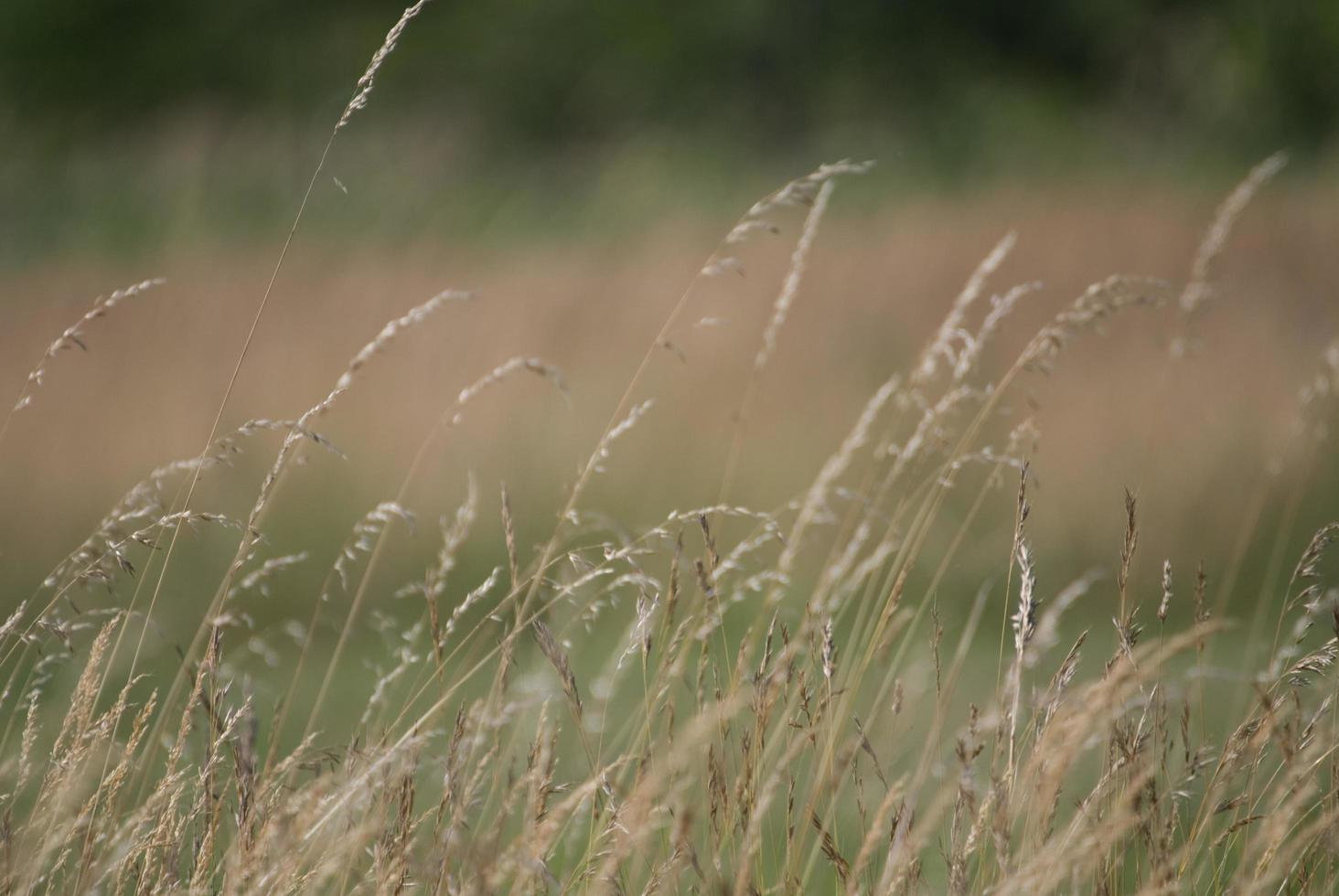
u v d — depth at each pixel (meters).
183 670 4.17
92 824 3.74
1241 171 45.50
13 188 40.84
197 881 3.57
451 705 6.13
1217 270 20.62
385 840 3.61
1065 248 23.09
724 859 4.03
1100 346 15.52
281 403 15.63
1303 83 56.41
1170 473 11.52
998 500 11.75
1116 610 9.96
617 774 3.99
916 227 27.30
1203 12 59.12
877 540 10.34
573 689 3.73
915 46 55.84
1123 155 50.12
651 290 21.19
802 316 18.45
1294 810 3.50
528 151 51.78
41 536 12.22
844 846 4.64
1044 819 3.49
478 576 11.32
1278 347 15.27
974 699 7.04
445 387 15.83
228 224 36.47
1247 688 5.71
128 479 13.37
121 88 55.28
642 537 4.07
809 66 54.62
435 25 57.53
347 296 22.62
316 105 52.81
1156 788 3.75
